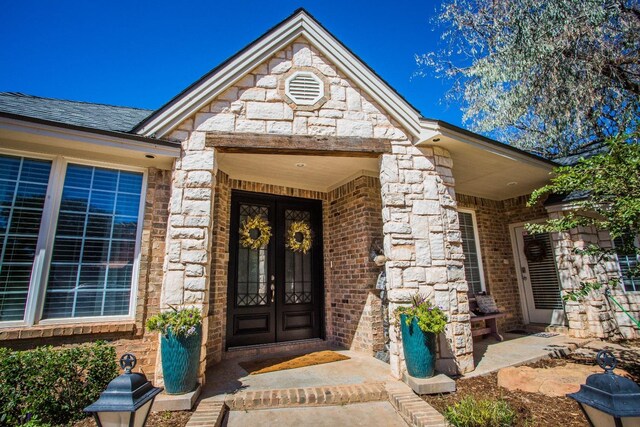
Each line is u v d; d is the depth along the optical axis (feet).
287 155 16.53
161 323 11.26
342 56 15.99
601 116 28.76
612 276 19.99
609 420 4.41
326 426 10.19
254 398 11.45
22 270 11.62
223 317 17.19
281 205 21.18
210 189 13.60
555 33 25.44
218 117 14.40
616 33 25.52
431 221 15.05
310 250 21.62
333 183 21.18
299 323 20.31
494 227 25.52
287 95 15.26
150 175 14.01
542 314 23.66
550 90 27.86
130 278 13.21
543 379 12.30
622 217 11.60
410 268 14.37
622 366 14.52
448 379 12.32
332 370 14.67
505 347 18.30
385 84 15.94
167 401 10.57
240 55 14.84
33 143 12.13
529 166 18.65
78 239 12.61
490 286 23.72
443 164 15.96
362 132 15.47
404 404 10.85
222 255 17.43
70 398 10.05
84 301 12.34
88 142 12.07
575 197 20.07
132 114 19.24
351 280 19.17
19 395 9.39
